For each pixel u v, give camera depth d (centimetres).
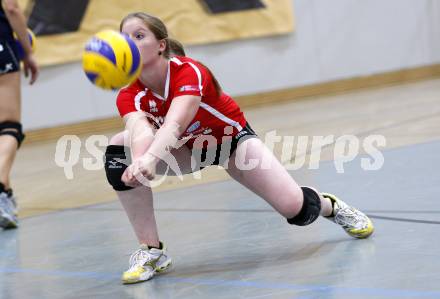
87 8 2203
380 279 498
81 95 2220
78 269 647
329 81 2666
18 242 804
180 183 1073
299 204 591
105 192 1101
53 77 2177
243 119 606
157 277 589
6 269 679
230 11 2445
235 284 536
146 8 2289
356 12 2702
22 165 1605
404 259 542
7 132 933
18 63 955
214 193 955
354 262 554
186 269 603
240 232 713
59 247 753
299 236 666
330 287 495
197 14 2386
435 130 1334
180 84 546
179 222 802
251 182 596
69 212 966
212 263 611
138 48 528
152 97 569
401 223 665
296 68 2598
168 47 563
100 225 848
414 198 767
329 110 2031
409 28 2816
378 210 733
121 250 703
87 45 502
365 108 1959
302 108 2214
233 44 2472
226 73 2469
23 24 955
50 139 2177
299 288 502
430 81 2703
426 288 464
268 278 541
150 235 598
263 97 2538
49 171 1438
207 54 2430
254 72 2519
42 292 582
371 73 2752
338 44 2675
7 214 868
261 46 2522
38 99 2159
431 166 948
